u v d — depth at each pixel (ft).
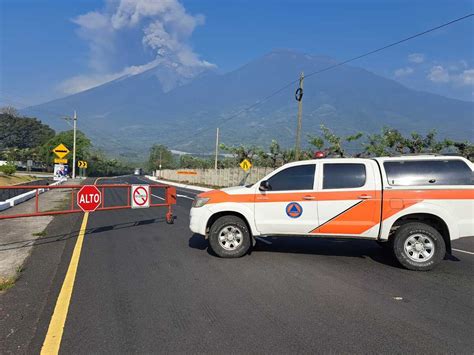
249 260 22.82
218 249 23.34
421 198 21.15
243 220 23.52
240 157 119.34
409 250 21.13
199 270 20.51
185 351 11.46
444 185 21.12
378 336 12.63
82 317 13.94
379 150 66.64
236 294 16.66
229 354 11.31
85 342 11.99
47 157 248.52
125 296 16.25
